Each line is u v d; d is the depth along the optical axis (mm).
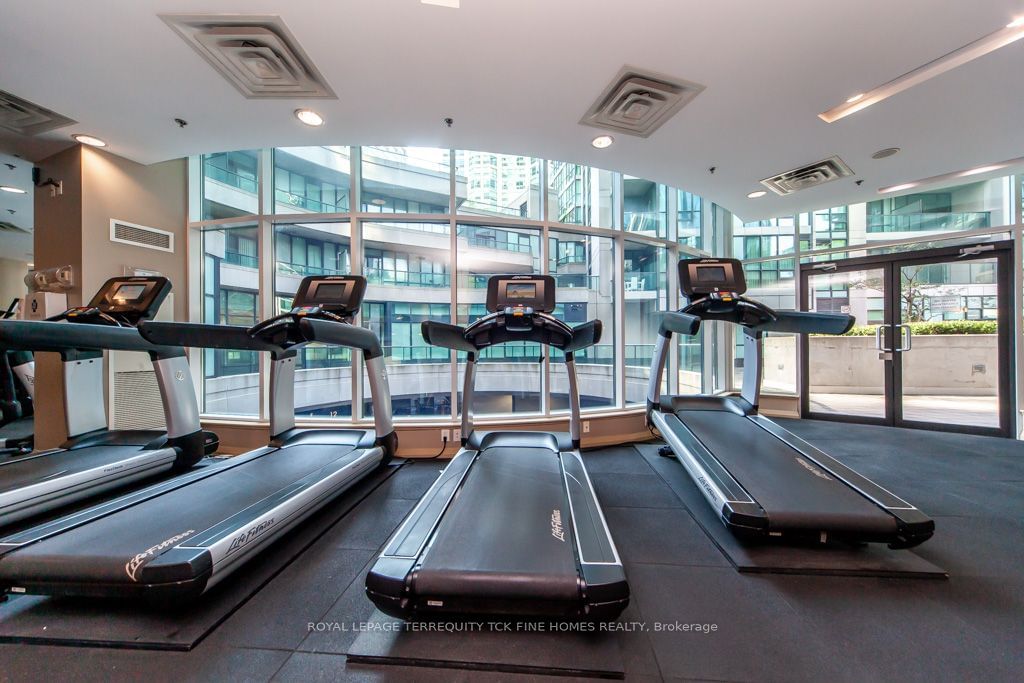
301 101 2311
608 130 2623
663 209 4344
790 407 5059
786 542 1942
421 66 2002
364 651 1262
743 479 2115
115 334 2385
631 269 4141
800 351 5027
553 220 3744
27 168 3514
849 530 1733
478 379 3951
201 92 2229
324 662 1237
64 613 1439
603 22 1725
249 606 1495
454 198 3496
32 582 1391
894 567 1726
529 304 2439
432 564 1346
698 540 2014
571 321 3893
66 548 1476
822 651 1279
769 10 1658
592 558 1395
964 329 4172
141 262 3289
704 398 3441
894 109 2377
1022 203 3805
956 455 3381
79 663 1234
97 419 2938
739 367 5281
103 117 2502
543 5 1633
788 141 2770
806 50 1886
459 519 1683
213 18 1694
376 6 1638
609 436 3732
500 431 2988
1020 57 1916
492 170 3613
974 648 1286
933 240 4242
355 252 3441
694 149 2889
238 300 3605
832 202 4016
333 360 3721
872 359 4703
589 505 1841
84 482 2260
